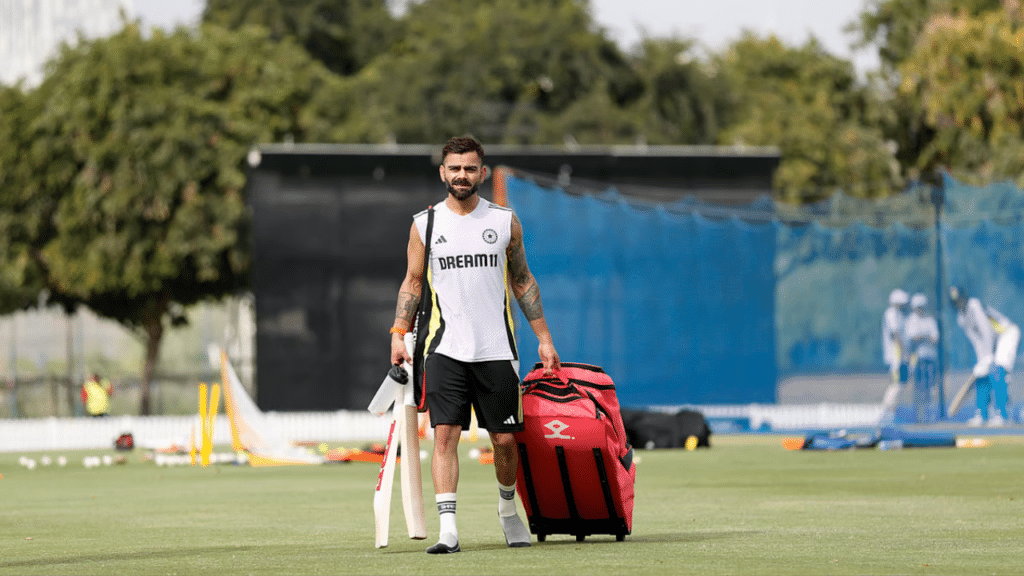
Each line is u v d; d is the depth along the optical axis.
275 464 60.16
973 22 150.62
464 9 164.75
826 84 174.38
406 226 90.75
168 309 139.12
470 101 146.12
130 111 121.12
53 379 132.38
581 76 152.12
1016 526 25.22
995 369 78.62
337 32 183.00
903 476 43.19
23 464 65.00
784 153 148.00
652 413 67.75
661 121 150.00
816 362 88.38
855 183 150.12
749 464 52.47
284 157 90.12
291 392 89.81
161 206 119.88
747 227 89.31
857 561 18.88
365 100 145.88
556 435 21.34
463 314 20.95
